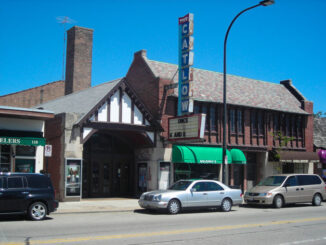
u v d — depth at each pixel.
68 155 20.72
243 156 26.78
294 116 32.03
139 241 9.85
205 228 12.34
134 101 23.08
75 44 33.47
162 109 24.64
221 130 27.12
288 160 29.80
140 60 27.09
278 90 33.94
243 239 10.52
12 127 19.03
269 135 29.86
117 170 25.50
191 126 22.45
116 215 16.11
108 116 22.05
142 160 25.17
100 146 24.97
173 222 13.79
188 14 23.48
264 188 20.67
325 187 22.34
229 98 27.97
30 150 19.62
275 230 12.27
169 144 24.56
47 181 14.06
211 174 26.77
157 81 24.95
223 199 18.02
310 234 11.61
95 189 24.47
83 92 27.00
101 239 9.98
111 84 23.78
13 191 13.23
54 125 21.80
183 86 23.53
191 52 23.28
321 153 32.22
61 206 18.70
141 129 23.22
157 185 23.73
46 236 10.29
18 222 13.18
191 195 17.05
